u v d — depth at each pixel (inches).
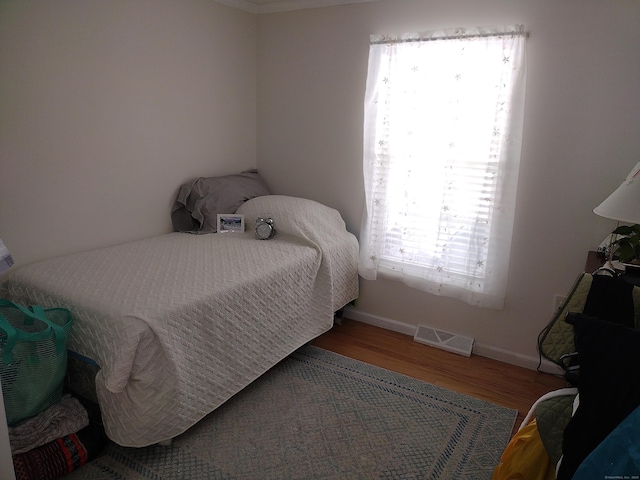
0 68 75.7
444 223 103.3
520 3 89.4
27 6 77.8
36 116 81.9
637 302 55.5
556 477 47.0
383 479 68.7
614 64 83.5
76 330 69.9
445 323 112.0
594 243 91.4
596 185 89.2
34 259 85.9
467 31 93.7
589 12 83.7
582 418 44.7
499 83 91.8
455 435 79.0
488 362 105.0
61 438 66.1
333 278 107.7
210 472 68.6
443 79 98.7
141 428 66.4
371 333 118.2
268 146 132.5
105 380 64.3
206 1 110.9
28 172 82.3
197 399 73.2
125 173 99.5
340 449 74.5
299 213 109.1
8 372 61.3
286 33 121.4
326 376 96.5
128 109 97.7
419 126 103.3
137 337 62.8
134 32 96.0
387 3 104.6
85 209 92.9
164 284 76.4
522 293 100.7
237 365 81.1
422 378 97.3
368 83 107.6
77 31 85.8
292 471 69.6
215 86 117.8
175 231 113.6
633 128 84.0
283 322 91.7
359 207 119.5
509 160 93.5
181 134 110.9
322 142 121.9
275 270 87.5
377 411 84.9
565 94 88.5
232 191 118.0
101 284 75.7
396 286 117.0
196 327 71.7
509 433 79.9
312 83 120.0
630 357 44.5
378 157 110.0
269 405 85.4
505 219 96.3
